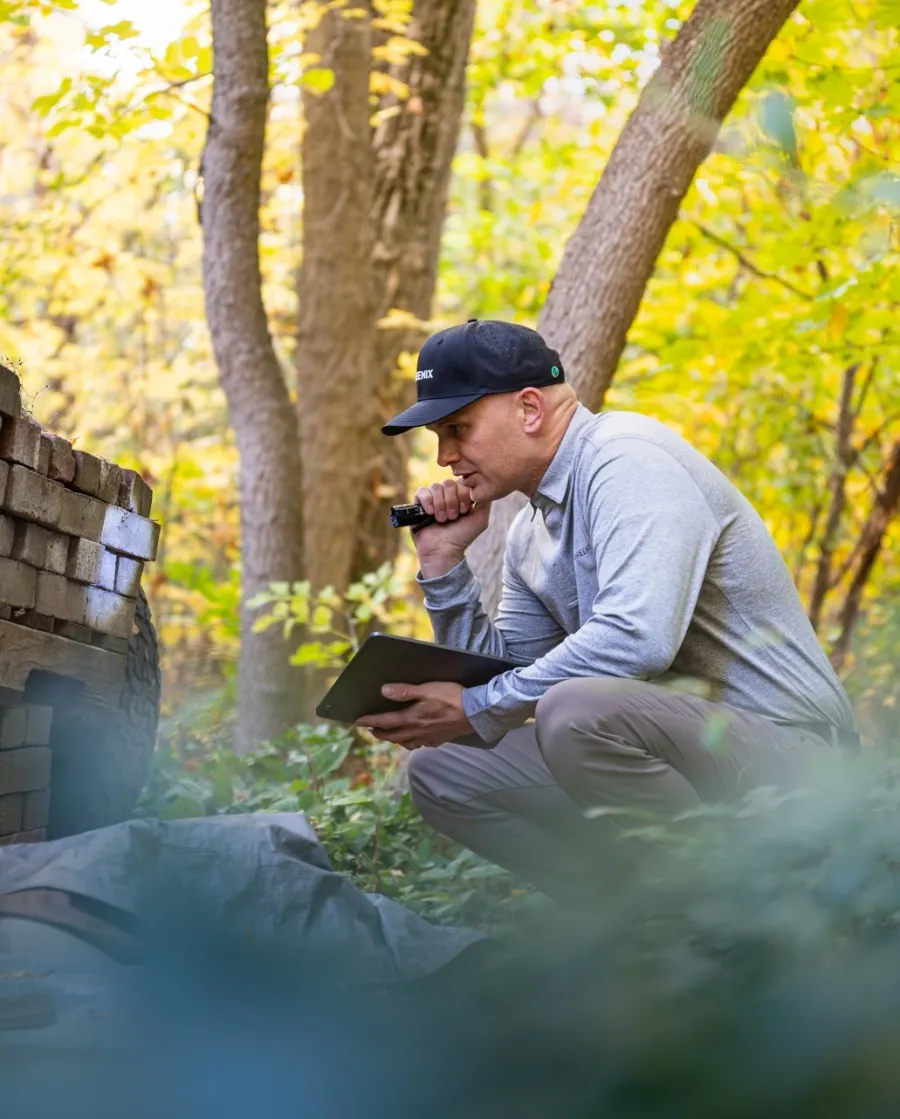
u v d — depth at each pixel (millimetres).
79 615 2785
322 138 7246
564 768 2611
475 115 11820
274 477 6449
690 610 2623
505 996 1415
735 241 7906
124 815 3158
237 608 8734
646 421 2807
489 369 2785
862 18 4848
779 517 8391
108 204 10234
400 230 8070
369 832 3688
